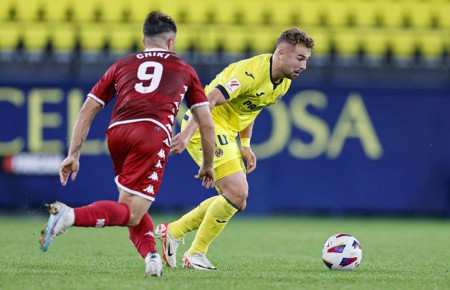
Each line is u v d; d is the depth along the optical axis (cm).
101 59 5538
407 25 6178
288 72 2259
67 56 5600
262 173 5253
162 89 1842
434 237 3950
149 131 1795
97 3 5988
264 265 2430
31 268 2159
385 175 5350
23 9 5912
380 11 6188
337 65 5581
